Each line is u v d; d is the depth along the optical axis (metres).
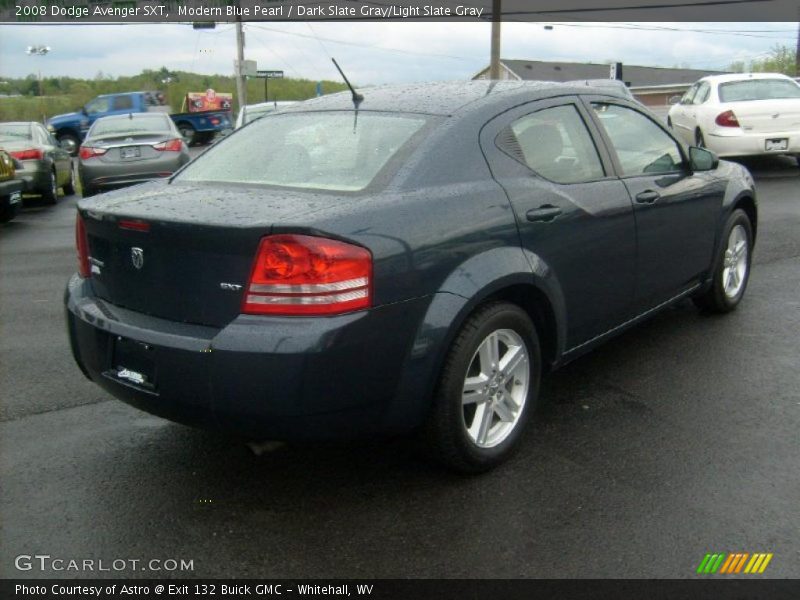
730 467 3.60
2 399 4.58
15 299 6.89
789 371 4.70
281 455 3.84
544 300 3.79
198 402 3.08
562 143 4.11
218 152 4.19
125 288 3.43
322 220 2.99
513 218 3.59
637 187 4.41
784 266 7.25
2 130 14.30
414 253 3.16
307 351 2.91
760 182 12.92
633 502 3.33
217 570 2.97
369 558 3.01
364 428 3.17
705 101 13.62
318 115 4.05
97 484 3.60
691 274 5.08
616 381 4.63
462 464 3.51
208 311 3.13
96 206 3.56
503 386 3.65
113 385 3.40
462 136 3.61
